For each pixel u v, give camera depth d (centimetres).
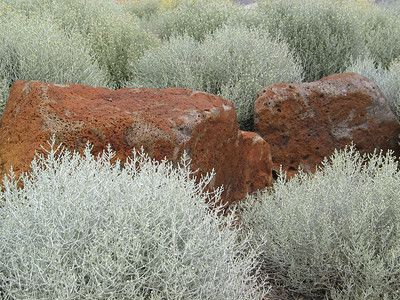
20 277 223
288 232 323
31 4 789
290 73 590
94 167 290
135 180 268
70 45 559
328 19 750
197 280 232
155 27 946
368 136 523
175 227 234
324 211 330
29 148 342
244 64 567
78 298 212
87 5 845
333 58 721
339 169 386
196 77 552
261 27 746
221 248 246
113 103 380
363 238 302
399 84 585
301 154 508
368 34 834
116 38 713
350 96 513
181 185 277
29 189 282
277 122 501
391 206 322
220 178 396
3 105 445
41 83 373
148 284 223
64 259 225
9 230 239
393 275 287
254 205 384
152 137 355
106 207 251
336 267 307
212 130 383
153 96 399
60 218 234
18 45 512
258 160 439
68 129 348
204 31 823
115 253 222
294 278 317
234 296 244
